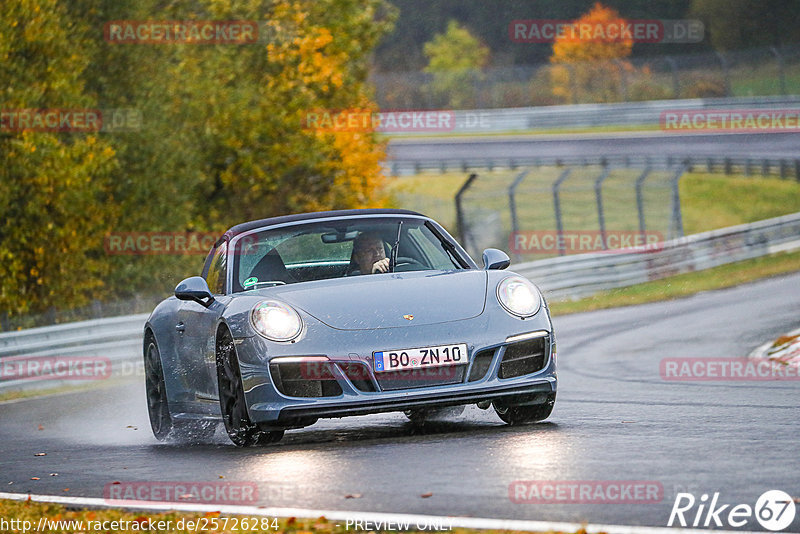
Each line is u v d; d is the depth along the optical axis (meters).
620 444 19.17
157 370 27.23
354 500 15.58
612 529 12.88
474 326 21.20
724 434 20.17
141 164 80.44
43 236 71.06
